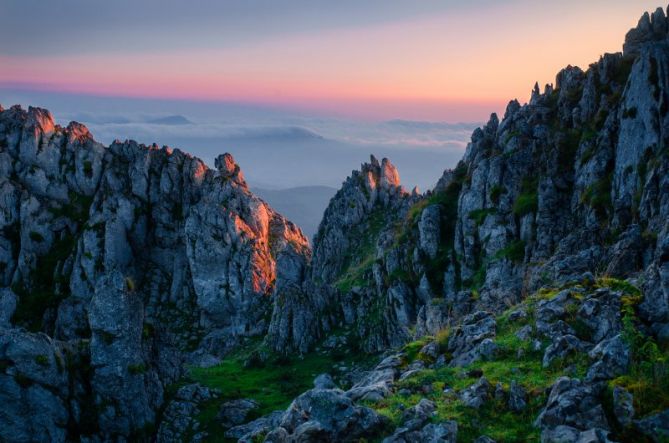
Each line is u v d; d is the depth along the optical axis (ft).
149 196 443.73
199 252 405.59
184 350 370.53
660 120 152.15
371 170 416.05
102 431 178.70
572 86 226.17
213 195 435.94
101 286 187.01
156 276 427.33
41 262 408.87
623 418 51.47
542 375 66.08
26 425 168.55
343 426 61.31
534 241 189.47
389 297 241.14
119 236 413.39
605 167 176.55
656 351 57.21
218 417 191.01
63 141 452.35
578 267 106.11
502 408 61.98
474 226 219.61
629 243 102.47
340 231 391.45
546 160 204.95
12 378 169.27
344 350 257.75
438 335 92.79
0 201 411.75
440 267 231.09
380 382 76.59
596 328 69.97
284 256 399.65
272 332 289.53
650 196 138.82
